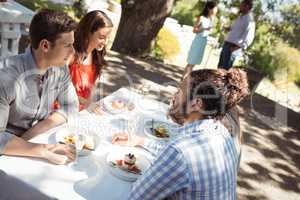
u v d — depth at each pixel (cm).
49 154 172
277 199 324
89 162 178
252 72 596
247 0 523
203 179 137
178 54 730
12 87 184
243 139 425
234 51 548
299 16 711
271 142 438
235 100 148
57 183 158
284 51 719
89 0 838
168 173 138
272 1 703
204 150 139
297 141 459
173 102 158
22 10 395
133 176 171
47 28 182
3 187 159
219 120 150
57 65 194
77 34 255
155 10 663
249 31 530
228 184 145
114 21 786
